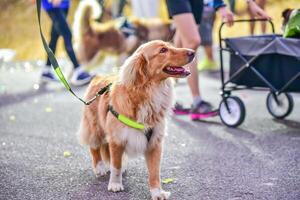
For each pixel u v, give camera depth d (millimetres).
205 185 4070
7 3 17000
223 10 5949
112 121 3812
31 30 15406
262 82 5691
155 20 11289
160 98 3771
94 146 4316
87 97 4324
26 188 4152
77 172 4531
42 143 5559
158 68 3719
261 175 4246
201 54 11898
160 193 3771
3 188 4160
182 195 3873
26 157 5047
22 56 13422
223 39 5879
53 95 8406
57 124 6449
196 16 6156
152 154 3855
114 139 3846
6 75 10695
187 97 7672
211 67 10180
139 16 12273
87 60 10484
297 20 5391
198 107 6250
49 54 4105
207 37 9922
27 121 6676
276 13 13836
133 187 4086
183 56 3723
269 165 4492
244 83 5883
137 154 3859
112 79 4191
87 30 10406
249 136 5477
